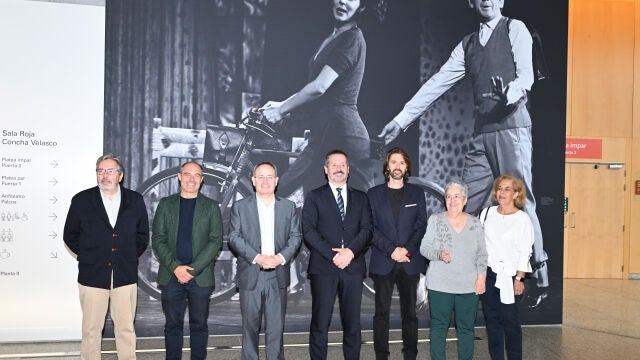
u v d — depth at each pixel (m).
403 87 4.96
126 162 4.47
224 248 4.63
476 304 3.51
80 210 3.45
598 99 8.84
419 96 4.99
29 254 4.27
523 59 5.18
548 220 5.21
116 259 3.46
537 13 5.23
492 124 5.12
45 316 4.29
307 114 4.78
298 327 4.74
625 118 8.91
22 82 4.27
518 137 5.16
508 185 3.60
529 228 3.58
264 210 3.59
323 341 3.51
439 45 5.04
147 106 4.51
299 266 4.74
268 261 3.40
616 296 7.05
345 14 4.86
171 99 4.55
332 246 3.53
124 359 3.53
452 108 5.05
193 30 4.59
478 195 5.08
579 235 8.89
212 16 4.62
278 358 3.52
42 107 4.30
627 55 8.90
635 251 8.95
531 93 5.20
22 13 4.27
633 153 8.94
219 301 4.62
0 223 4.22
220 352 4.18
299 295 4.74
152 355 4.08
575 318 5.55
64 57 4.34
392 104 4.93
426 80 5.00
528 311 5.16
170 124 4.55
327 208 3.57
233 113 4.66
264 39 4.71
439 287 3.49
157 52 4.52
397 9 4.96
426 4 5.02
